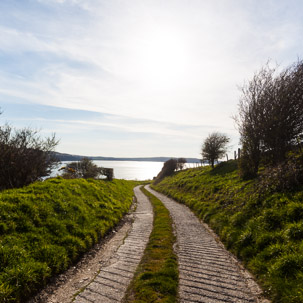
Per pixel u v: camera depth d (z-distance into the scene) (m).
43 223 7.95
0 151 10.91
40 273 5.75
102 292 5.44
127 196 23.19
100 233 9.75
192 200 18.42
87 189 14.38
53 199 9.86
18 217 7.39
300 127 12.08
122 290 5.52
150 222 13.20
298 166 9.65
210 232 10.84
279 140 12.58
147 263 7.02
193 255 7.84
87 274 6.50
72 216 9.52
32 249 6.46
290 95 12.19
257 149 15.02
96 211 11.92
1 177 10.85
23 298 5.03
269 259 6.46
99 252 8.26
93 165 29.02
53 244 7.19
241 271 6.62
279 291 5.09
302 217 7.25
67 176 23.16
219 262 7.27
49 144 13.40
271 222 8.01
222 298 5.15
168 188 31.59
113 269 6.76
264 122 13.42
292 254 5.89
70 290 5.61
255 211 9.47
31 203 8.52
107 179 27.00
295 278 5.25
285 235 6.80
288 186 9.20
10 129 12.03
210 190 18.39
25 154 11.70
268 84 13.84
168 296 5.14
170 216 14.50
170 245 8.79
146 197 27.02
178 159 52.88
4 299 4.63
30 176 11.88
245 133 15.64
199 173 29.67
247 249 7.47
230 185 16.61
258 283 5.82
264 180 11.30
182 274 6.37
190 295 5.26
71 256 7.21
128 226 12.18
